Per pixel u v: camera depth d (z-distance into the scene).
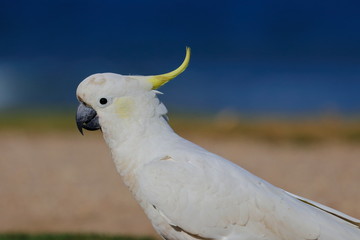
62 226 17.73
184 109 44.81
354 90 54.25
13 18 95.31
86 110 11.13
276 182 21.56
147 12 100.38
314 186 21.00
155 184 10.48
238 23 96.38
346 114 42.12
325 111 43.91
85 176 23.53
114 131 10.95
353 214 17.58
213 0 102.00
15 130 36.12
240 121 37.94
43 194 21.05
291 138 33.00
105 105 10.89
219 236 10.34
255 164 24.91
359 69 66.06
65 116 41.53
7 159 26.83
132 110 10.91
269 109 46.06
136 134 10.89
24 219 18.48
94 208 19.48
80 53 76.50
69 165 25.53
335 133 33.69
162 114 11.16
